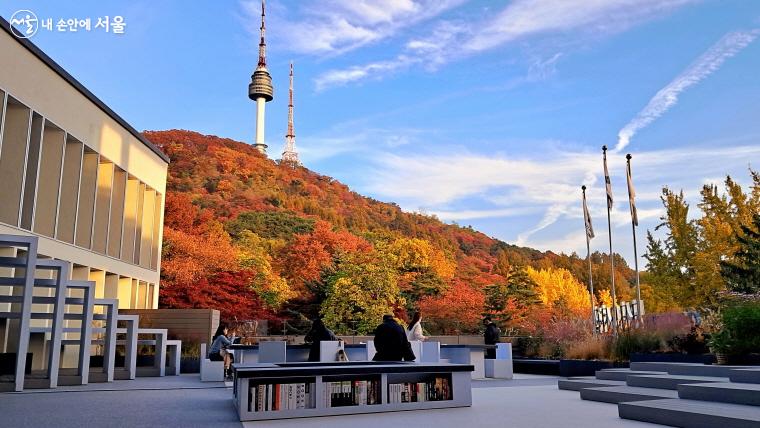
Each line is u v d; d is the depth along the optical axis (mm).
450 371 9812
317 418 8477
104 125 24531
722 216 34312
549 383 15648
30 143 19391
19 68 18172
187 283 38312
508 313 45688
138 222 29531
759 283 30000
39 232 20344
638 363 13039
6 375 14023
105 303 15898
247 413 8219
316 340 14398
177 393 12180
